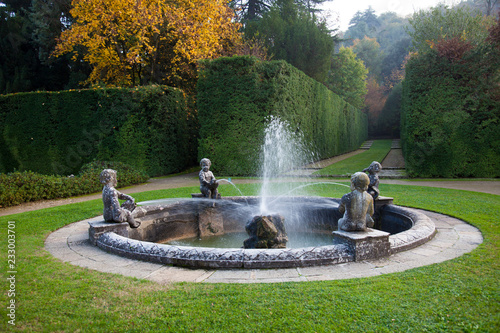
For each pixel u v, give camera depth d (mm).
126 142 16078
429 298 2717
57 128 16812
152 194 10156
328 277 3236
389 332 2260
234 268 3531
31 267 3682
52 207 8070
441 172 14445
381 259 3773
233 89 16094
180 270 3541
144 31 17125
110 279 3277
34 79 26469
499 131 13742
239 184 12672
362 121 42062
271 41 25406
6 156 17281
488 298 2689
